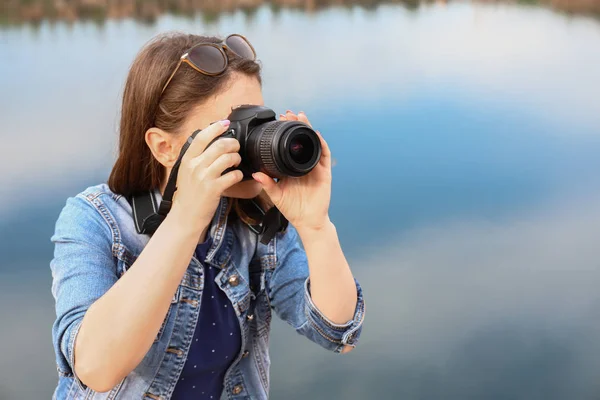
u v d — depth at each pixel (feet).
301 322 5.41
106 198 4.97
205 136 4.26
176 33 5.06
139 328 4.01
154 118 4.83
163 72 4.70
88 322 4.06
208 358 5.03
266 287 5.57
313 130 4.52
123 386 4.79
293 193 4.89
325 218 4.98
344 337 5.16
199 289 4.93
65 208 4.93
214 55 4.67
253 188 4.89
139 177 4.96
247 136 4.50
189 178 4.15
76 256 4.53
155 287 4.03
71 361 4.14
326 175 4.94
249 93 4.86
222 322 5.07
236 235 5.32
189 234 4.16
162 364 4.84
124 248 4.85
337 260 5.06
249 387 5.47
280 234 5.58
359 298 5.37
